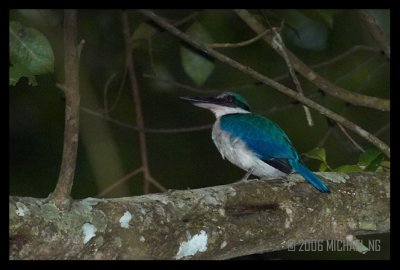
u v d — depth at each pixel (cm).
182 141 1625
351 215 812
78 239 639
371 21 1147
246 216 747
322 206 796
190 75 1120
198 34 1117
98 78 1515
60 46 1316
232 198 749
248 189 767
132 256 670
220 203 737
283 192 784
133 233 668
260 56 1498
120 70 1505
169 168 1614
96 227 649
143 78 1530
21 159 1484
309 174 805
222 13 1151
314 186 794
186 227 702
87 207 655
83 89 1305
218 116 1135
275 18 1178
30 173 1484
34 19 1255
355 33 1526
